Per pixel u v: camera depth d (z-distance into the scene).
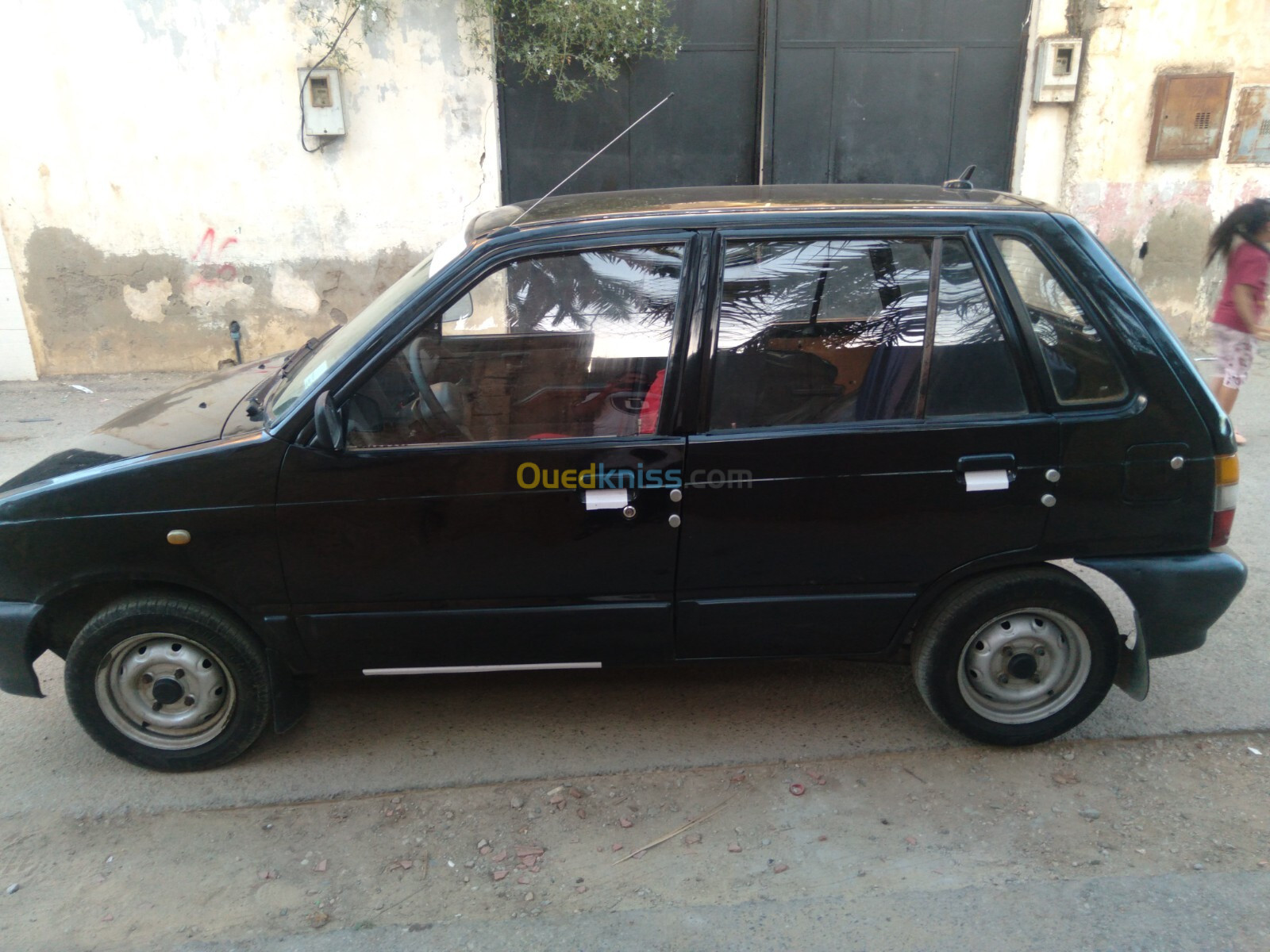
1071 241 2.91
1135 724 3.42
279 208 7.89
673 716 3.53
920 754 3.28
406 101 7.75
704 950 2.47
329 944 2.51
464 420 2.92
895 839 2.87
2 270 7.79
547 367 2.92
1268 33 8.10
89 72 7.40
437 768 3.24
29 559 2.92
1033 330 2.90
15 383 8.02
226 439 2.93
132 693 3.13
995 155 8.49
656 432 2.89
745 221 2.91
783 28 7.94
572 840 2.89
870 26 8.02
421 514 2.90
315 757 3.31
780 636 3.11
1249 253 5.62
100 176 7.65
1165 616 3.06
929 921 2.54
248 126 7.66
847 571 3.01
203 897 2.68
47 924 2.59
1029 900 2.61
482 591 2.99
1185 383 2.92
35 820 3.00
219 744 3.18
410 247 8.09
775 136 8.23
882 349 2.92
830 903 2.62
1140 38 8.06
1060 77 8.02
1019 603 3.07
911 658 3.25
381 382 2.90
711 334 2.89
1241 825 2.89
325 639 3.03
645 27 7.73
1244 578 3.02
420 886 2.71
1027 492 2.93
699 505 2.92
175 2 7.32
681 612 3.04
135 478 2.86
